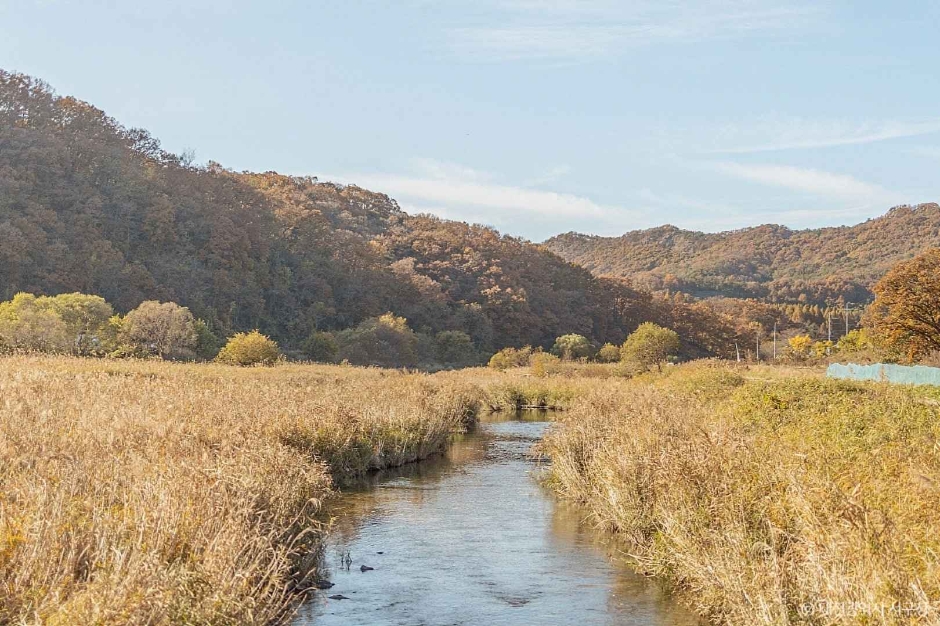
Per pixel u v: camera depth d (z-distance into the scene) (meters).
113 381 19.47
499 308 121.69
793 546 7.64
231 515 7.86
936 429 12.08
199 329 60.94
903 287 47.66
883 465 9.07
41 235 83.38
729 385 24.77
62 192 96.75
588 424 15.61
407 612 8.89
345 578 10.14
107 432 11.28
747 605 7.50
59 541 6.93
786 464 9.27
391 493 15.91
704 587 8.68
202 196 114.44
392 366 82.62
